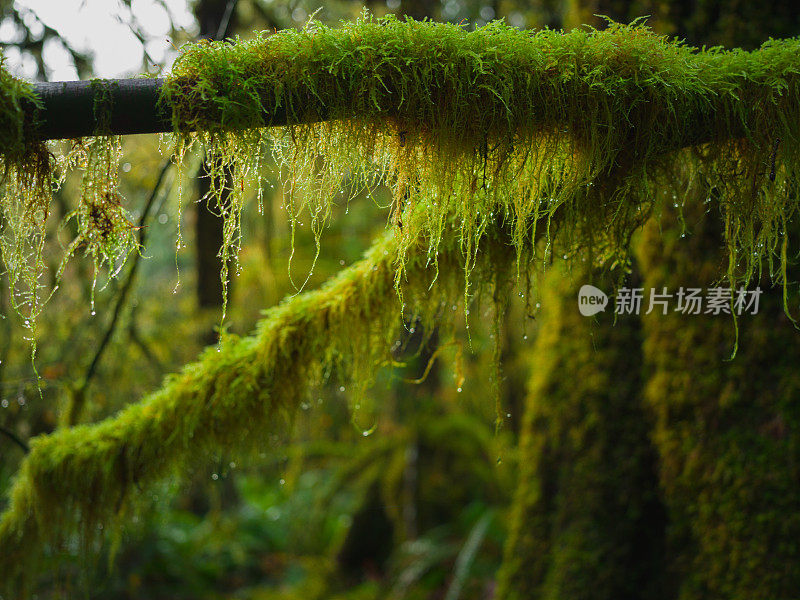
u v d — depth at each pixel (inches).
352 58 38.7
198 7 139.6
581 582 75.5
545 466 83.0
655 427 73.5
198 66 37.7
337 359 55.8
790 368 60.7
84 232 42.0
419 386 189.3
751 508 61.7
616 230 48.9
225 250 42.4
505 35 40.7
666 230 71.3
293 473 205.8
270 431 57.2
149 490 61.8
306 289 163.6
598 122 41.8
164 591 153.2
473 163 42.3
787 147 43.2
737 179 46.5
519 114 40.8
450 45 39.6
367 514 185.0
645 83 41.3
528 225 49.2
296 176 42.5
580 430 79.3
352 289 53.3
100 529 59.5
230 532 192.2
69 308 112.7
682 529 68.9
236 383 53.9
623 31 41.8
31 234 43.3
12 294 40.9
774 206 46.7
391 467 187.5
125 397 118.1
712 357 66.3
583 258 52.7
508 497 176.7
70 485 57.8
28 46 95.7
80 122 37.3
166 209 103.0
